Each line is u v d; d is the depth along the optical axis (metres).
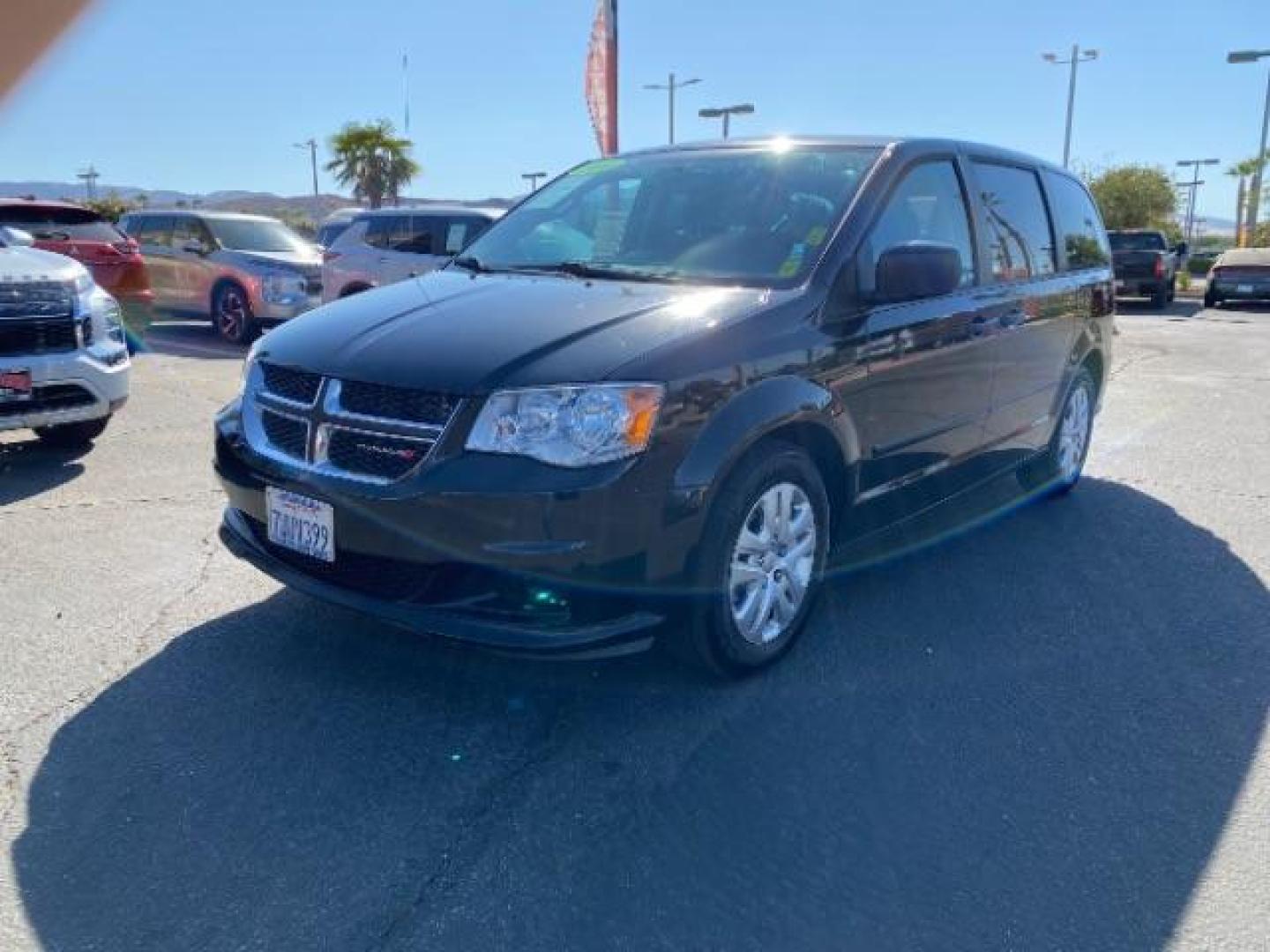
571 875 2.51
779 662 3.65
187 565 4.45
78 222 11.66
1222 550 5.02
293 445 3.24
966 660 3.73
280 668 3.51
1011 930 2.36
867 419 3.77
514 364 2.98
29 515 5.14
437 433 2.93
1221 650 3.87
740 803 2.82
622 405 2.91
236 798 2.78
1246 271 21.80
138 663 3.52
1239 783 2.98
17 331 5.52
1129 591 4.44
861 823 2.74
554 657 2.91
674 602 3.09
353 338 3.31
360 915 2.35
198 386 9.23
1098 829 2.74
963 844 2.67
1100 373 6.14
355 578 3.15
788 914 2.39
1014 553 4.93
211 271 13.05
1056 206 5.55
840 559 4.55
